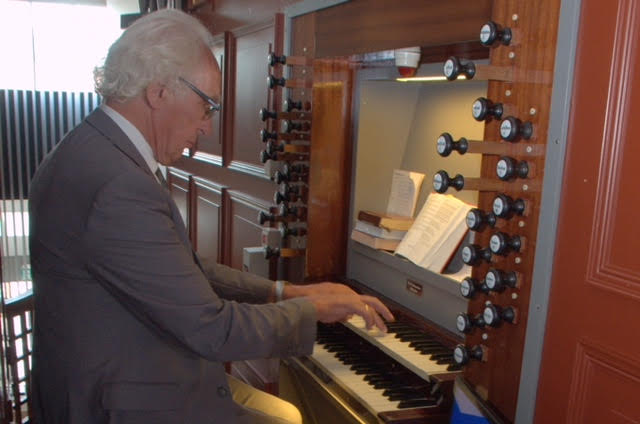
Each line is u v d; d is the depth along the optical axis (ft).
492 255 3.68
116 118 3.40
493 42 3.49
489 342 3.74
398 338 4.75
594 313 2.98
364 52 5.12
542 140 3.28
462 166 5.14
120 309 3.22
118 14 17.46
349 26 5.33
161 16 3.47
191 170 11.35
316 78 5.86
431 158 5.58
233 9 8.67
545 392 3.29
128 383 3.21
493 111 3.54
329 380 4.91
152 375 3.28
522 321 3.45
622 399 2.87
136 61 3.29
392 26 4.71
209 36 3.66
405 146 6.10
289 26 6.50
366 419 4.34
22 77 17.13
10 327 5.27
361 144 5.93
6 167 17.19
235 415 3.87
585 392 3.06
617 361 2.87
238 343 3.34
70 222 3.12
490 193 3.73
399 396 4.45
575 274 3.09
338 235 6.22
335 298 4.11
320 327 5.74
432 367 4.27
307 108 6.15
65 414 3.28
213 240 9.88
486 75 3.48
